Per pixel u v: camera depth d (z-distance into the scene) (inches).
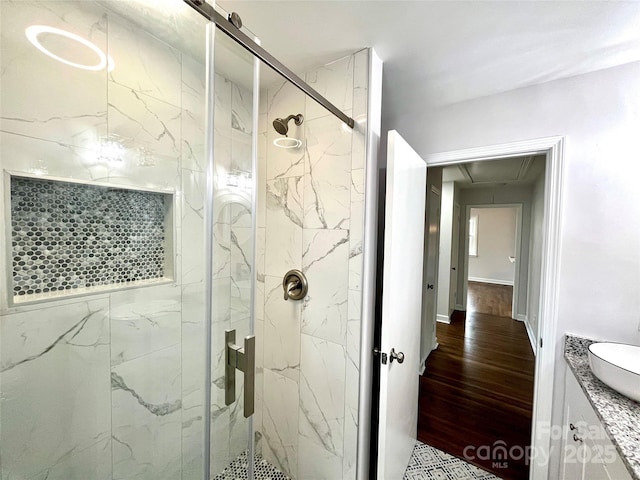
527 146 61.1
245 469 49.1
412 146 75.2
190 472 53.8
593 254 54.9
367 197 52.9
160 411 49.6
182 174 49.9
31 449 36.3
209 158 51.1
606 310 54.0
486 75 58.1
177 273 50.5
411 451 71.7
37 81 34.2
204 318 51.8
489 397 97.9
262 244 69.8
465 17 43.0
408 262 62.8
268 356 70.2
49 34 34.9
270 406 70.6
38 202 35.5
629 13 40.9
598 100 54.7
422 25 45.2
